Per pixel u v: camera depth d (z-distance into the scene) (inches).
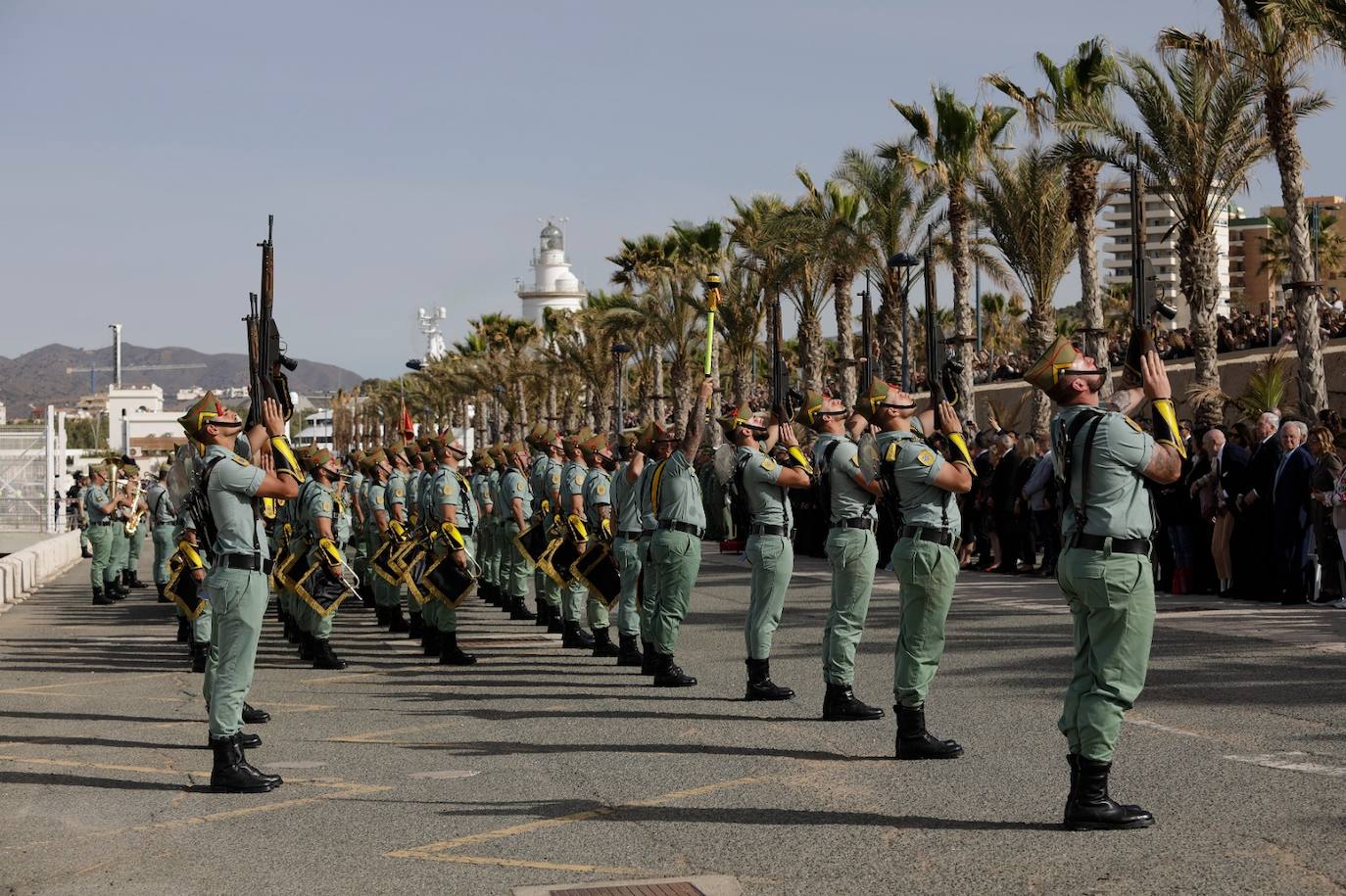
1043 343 1236.5
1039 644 499.8
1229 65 898.1
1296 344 873.5
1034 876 225.3
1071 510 260.4
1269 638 487.5
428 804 295.1
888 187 1291.8
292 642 650.2
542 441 634.8
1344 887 213.5
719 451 424.8
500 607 806.5
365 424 4146.2
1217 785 281.4
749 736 359.3
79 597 986.1
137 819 290.5
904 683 324.8
